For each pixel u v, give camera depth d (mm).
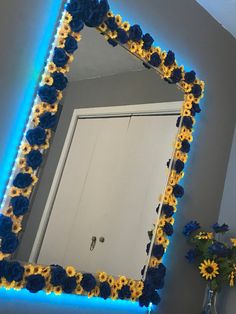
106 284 1620
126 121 1745
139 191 1792
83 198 1591
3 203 1367
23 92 1441
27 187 1411
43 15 1502
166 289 1936
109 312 1698
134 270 1748
